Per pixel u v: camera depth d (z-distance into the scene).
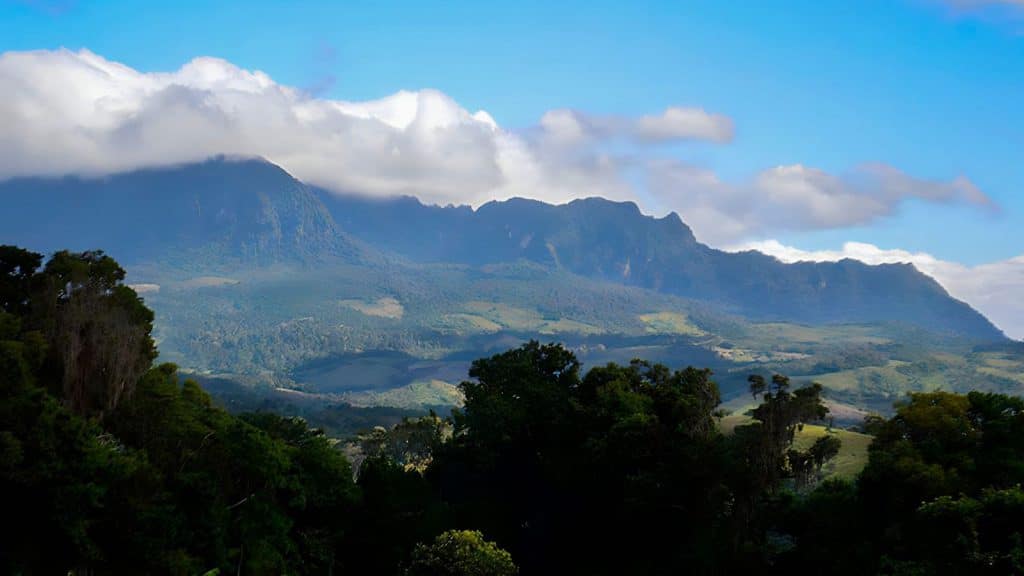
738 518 55.84
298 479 57.50
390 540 61.97
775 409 56.34
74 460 40.91
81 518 40.38
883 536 47.38
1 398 41.19
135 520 43.34
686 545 58.19
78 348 47.84
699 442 60.34
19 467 39.00
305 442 63.06
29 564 40.09
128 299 58.34
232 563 50.66
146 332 59.38
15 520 39.72
